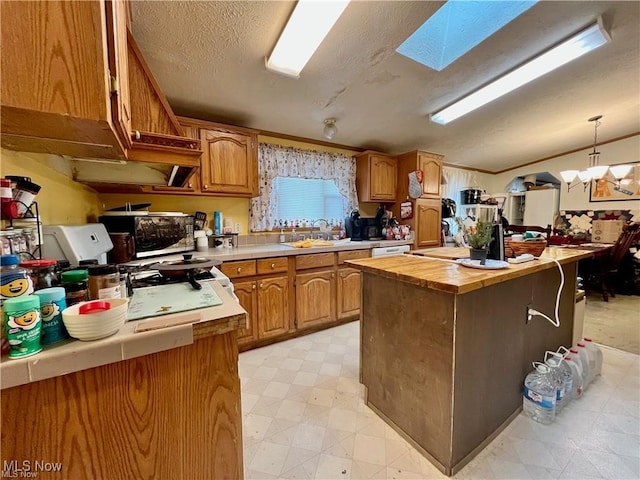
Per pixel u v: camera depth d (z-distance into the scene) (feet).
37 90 1.91
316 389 6.25
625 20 6.24
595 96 9.63
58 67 1.94
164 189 7.38
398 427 4.94
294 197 10.91
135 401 2.30
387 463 4.36
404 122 10.12
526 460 4.37
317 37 5.57
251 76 6.79
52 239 3.59
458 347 4.00
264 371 6.99
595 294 13.48
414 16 5.39
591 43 6.64
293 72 6.66
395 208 12.70
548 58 7.07
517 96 9.39
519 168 17.30
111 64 2.39
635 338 8.62
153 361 2.34
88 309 2.14
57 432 2.07
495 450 4.57
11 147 2.99
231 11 4.92
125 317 2.39
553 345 6.35
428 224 12.12
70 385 2.08
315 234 11.27
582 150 14.94
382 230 11.99
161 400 2.40
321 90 7.67
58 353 1.94
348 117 9.41
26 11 1.85
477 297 4.23
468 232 5.46
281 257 8.48
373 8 5.14
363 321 5.62
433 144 12.69
